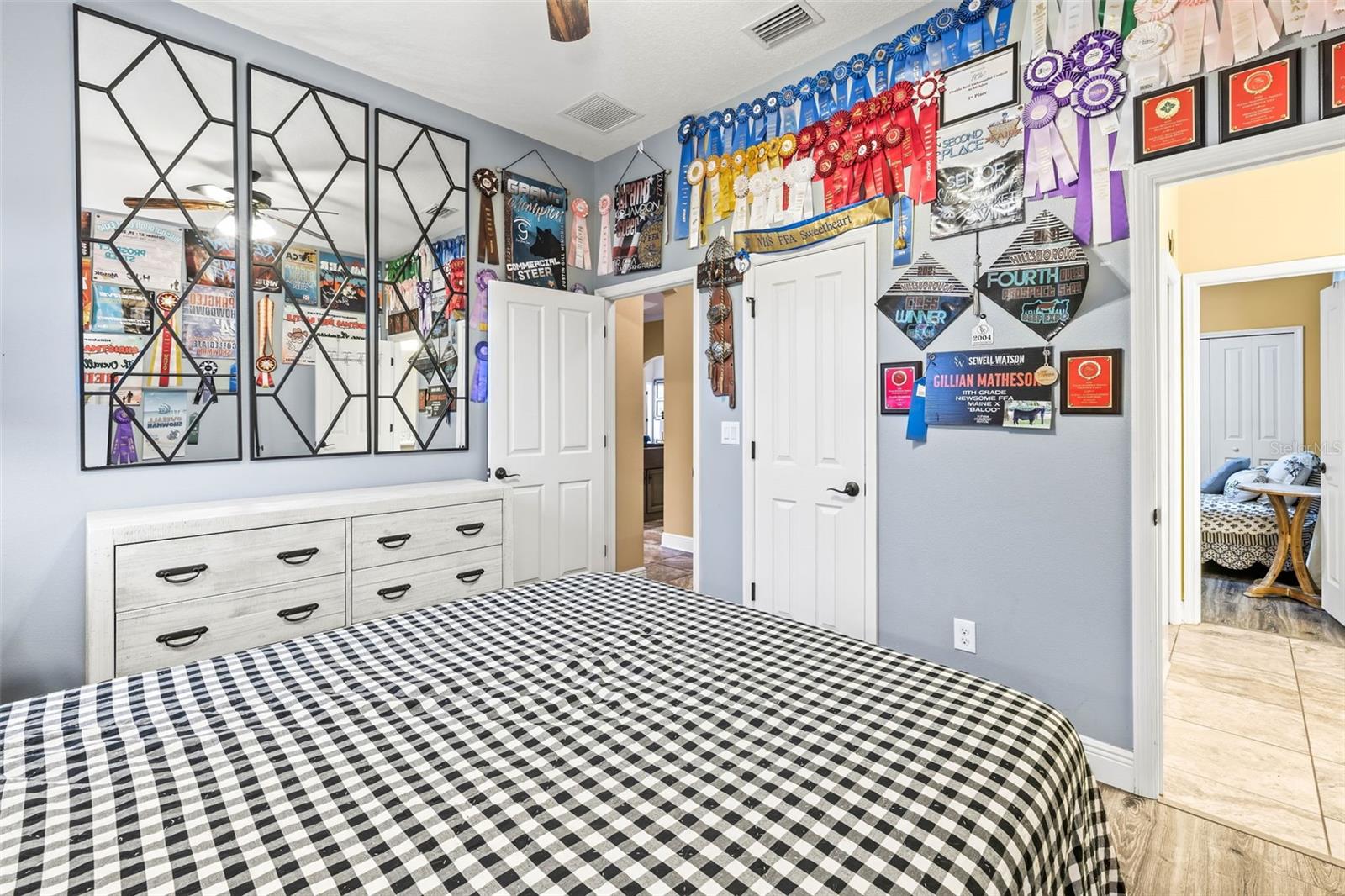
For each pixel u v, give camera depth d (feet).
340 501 8.09
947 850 2.37
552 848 2.36
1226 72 5.98
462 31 8.41
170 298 7.80
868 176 8.66
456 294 10.57
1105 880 3.44
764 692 3.73
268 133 8.54
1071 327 6.97
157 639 6.63
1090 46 6.78
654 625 4.89
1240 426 17.67
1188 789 6.69
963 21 7.68
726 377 10.54
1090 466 6.87
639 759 3.00
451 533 8.96
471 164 10.78
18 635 6.89
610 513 12.85
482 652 4.37
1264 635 11.03
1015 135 7.33
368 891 2.15
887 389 8.52
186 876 2.22
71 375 7.16
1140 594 6.52
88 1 7.21
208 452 8.09
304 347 8.91
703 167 10.77
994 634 7.62
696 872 2.23
